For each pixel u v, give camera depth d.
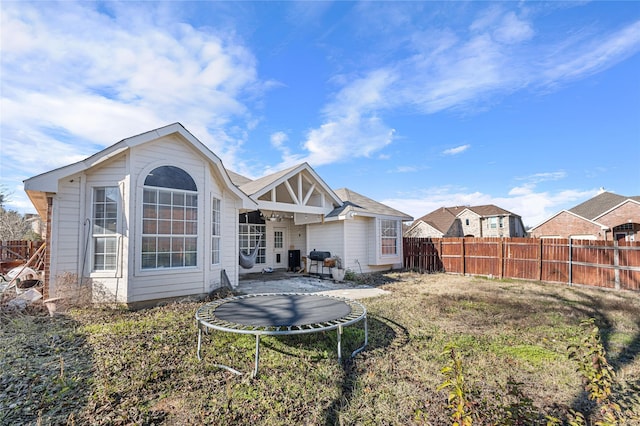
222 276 9.19
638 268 10.08
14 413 2.96
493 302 8.22
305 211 12.53
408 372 4.07
